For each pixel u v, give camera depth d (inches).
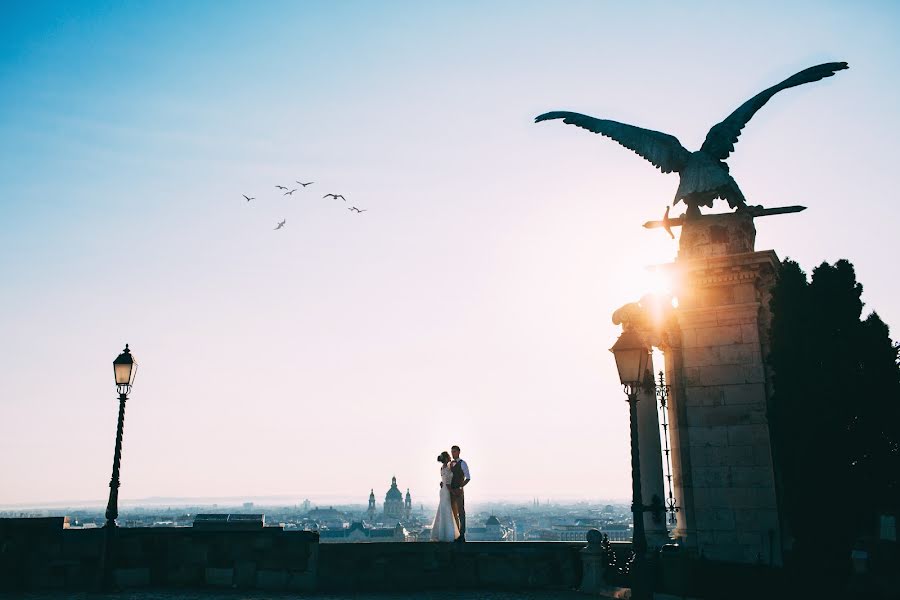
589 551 729.6
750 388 860.0
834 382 750.5
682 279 895.7
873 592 737.0
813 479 742.5
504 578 750.5
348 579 732.7
